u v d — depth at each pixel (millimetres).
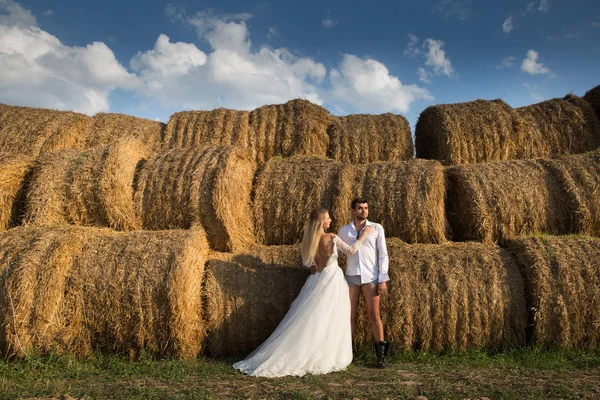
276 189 6332
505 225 6074
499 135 7691
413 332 5305
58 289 4969
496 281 5414
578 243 5648
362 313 5406
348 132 8180
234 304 5422
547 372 4664
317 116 8297
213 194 5773
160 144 8227
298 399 3885
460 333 5301
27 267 4852
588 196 6098
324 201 6164
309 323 4801
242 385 4270
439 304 5312
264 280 5566
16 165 6055
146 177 6086
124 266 5117
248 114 8484
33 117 8031
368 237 5312
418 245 5820
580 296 5281
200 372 4727
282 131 8148
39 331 4816
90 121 8352
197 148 6402
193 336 5188
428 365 5016
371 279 5203
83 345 5074
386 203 6078
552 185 6273
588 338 5281
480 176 6305
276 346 4773
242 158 6293
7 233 5340
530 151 7789
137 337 5020
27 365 4680
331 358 4820
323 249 5191
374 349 5359
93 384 4332
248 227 6262
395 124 8273
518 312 5387
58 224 5879
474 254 5645
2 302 4773
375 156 8016
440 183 6133
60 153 6332
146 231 5598
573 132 7941
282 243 6348
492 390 4078
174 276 5020
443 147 7762
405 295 5328
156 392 4047
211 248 6008
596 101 8570
